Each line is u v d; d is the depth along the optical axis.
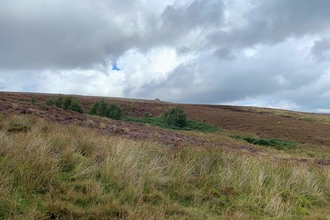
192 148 7.62
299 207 4.76
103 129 12.02
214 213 3.96
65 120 12.02
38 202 3.17
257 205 4.47
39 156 4.10
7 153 4.13
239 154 7.55
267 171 6.39
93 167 4.50
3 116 8.33
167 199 4.02
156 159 5.49
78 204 3.36
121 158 4.93
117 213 3.25
